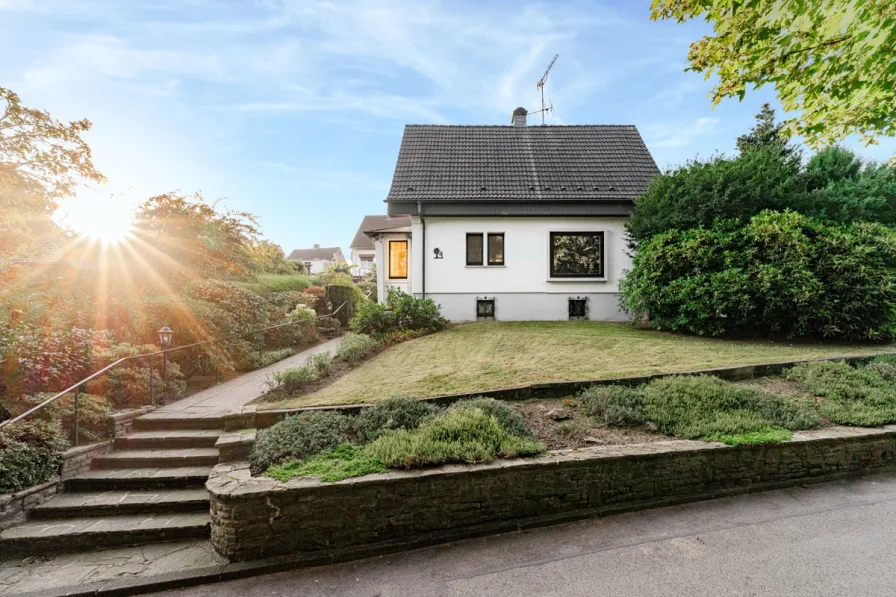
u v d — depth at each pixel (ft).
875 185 42.70
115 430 17.90
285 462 13.87
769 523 12.81
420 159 47.44
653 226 36.47
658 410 17.74
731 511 13.74
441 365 25.35
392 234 51.21
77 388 17.03
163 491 15.49
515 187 43.78
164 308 27.40
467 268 42.78
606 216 42.14
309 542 12.07
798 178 40.14
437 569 11.02
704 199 34.37
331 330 48.60
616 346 29.32
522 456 14.10
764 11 13.19
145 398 21.15
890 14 11.48
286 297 46.70
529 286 43.01
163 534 13.30
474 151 49.16
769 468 15.76
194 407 20.70
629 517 13.52
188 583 11.03
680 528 12.69
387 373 24.31
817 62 13.61
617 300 42.78
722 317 30.83
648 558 11.07
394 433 15.35
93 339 22.03
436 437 14.64
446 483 12.84
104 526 13.51
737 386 20.53
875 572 10.10
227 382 26.66
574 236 43.47
